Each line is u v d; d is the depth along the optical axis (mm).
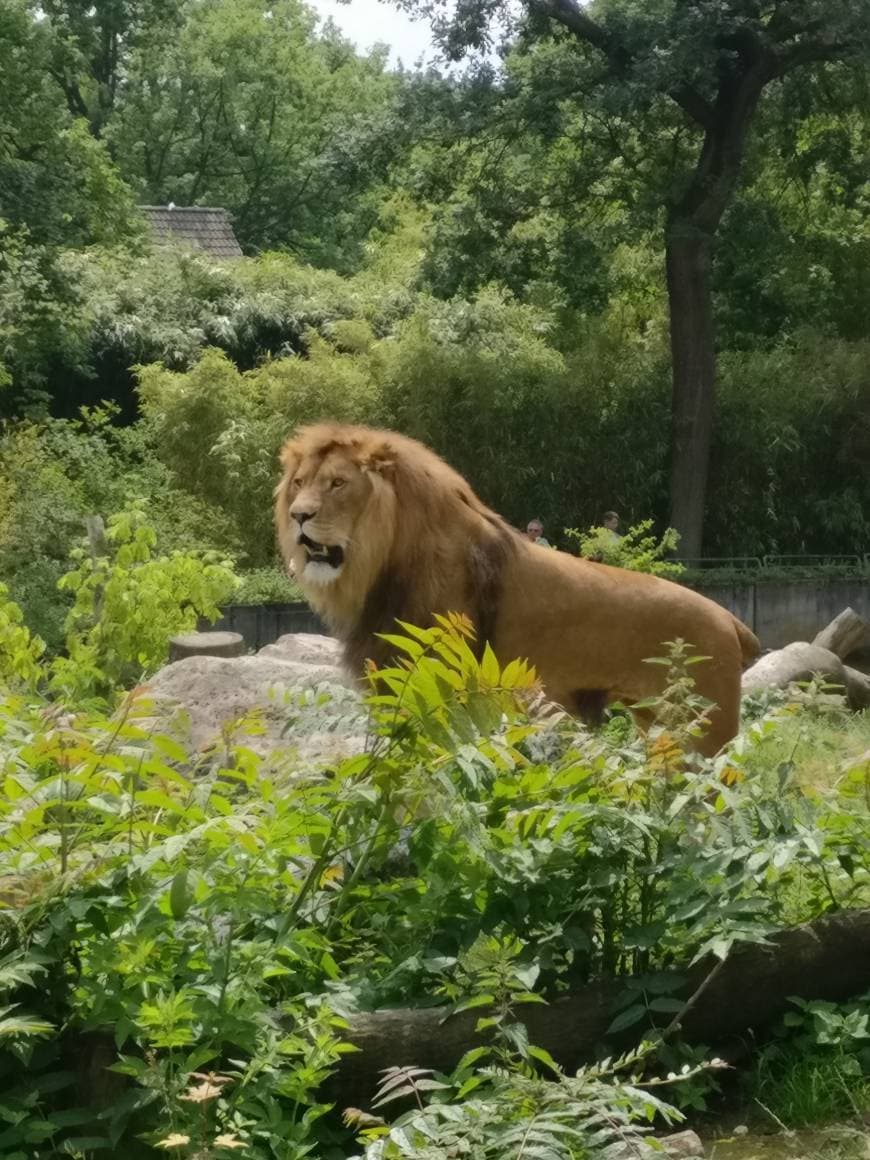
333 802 4465
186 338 24141
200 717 7344
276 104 53562
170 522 18609
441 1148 3352
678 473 22500
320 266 52938
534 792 4707
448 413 22062
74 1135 3879
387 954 4633
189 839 4074
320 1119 4062
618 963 4637
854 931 4660
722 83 21969
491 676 4500
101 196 27406
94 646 9148
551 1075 4328
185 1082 3666
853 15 19734
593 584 7047
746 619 20016
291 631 16750
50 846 4238
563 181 23469
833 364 23984
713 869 4461
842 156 24234
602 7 23266
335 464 6723
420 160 24609
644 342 24266
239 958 4152
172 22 49094
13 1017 3816
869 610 20797
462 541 6871
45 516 17031
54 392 24141
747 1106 4387
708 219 22172
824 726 9922
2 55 25109
